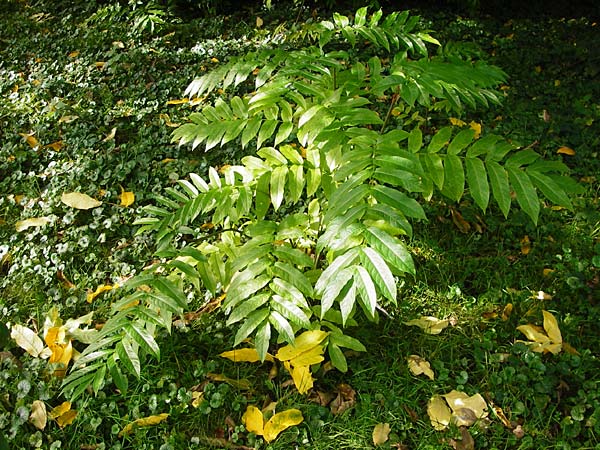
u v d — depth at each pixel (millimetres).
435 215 3377
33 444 2334
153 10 5711
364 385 2512
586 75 4703
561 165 2020
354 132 2006
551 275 2994
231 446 2338
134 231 3389
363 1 5988
